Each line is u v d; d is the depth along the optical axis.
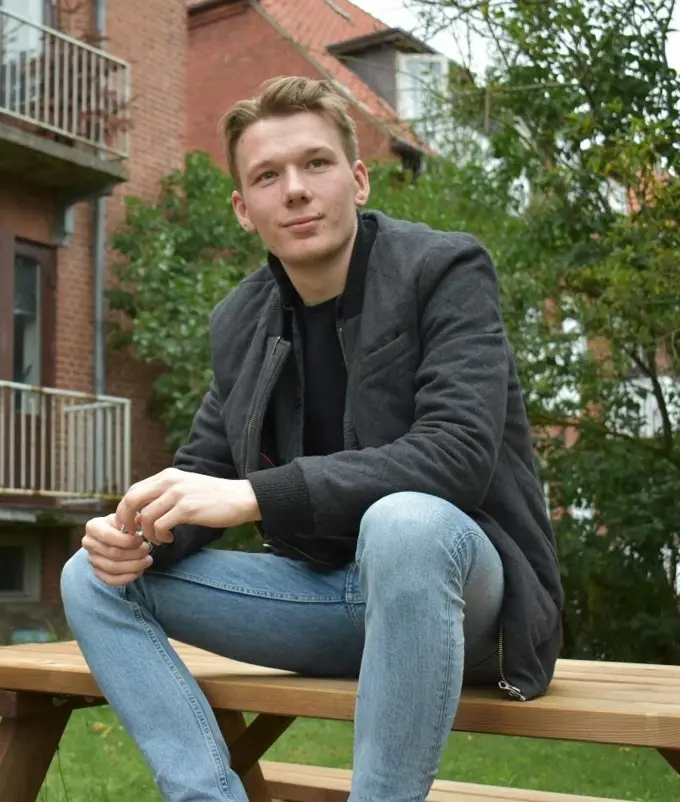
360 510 1.78
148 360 11.42
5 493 10.16
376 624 1.66
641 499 9.29
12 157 10.29
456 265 1.96
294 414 2.12
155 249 11.60
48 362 11.07
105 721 6.53
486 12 7.90
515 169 8.98
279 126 2.03
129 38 12.13
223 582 2.05
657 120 7.44
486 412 1.82
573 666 2.52
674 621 9.74
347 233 2.03
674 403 9.33
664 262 7.28
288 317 2.12
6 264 10.49
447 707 1.65
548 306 9.15
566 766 5.39
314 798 2.92
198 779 1.83
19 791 2.22
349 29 17.16
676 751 1.70
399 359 1.95
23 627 10.73
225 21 16.36
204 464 2.28
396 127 11.65
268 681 1.97
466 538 1.68
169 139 12.64
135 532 1.90
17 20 10.14
